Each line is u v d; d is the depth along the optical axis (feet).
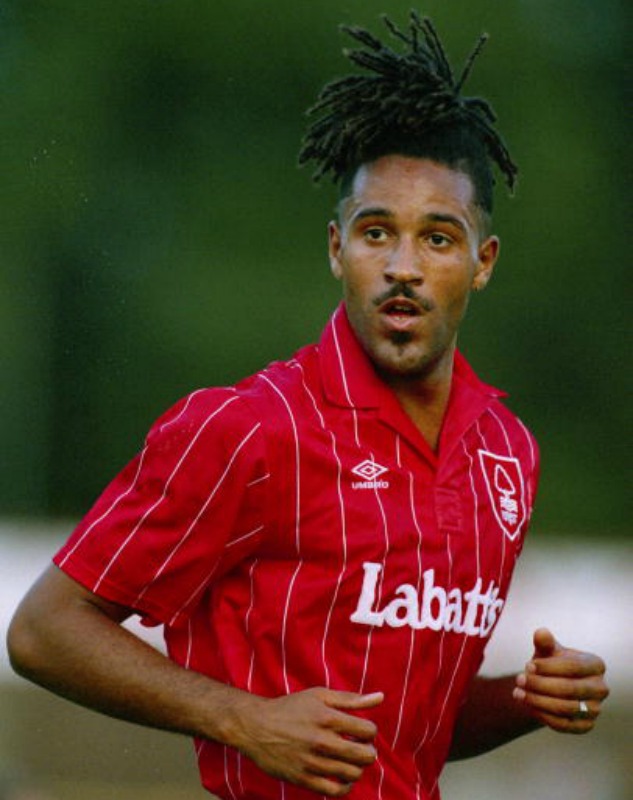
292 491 42.78
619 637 138.31
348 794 43.37
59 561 42.80
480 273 46.93
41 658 42.42
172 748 102.94
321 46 311.27
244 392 43.32
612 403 309.22
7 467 296.71
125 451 298.97
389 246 44.55
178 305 298.35
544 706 44.24
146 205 303.89
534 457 48.01
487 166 46.47
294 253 303.89
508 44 309.42
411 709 43.78
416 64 45.32
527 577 154.71
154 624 43.16
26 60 304.30
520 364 309.83
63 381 298.15
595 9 321.32
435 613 43.88
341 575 42.86
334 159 45.73
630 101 319.68
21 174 296.51
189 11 308.19
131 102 307.78
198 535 42.39
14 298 294.66
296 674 42.93
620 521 306.76
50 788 99.91
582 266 311.47
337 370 44.60
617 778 107.24
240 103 310.24
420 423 45.83
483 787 105.40
